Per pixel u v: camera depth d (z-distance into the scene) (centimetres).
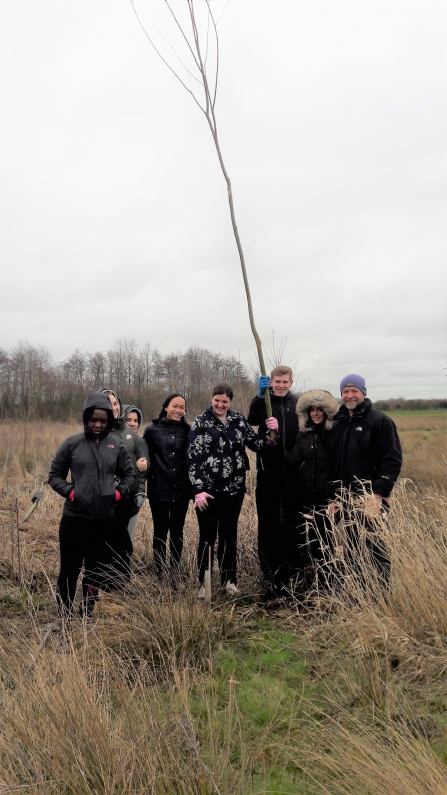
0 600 457
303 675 333
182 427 517
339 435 444
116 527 441
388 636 336
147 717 262
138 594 405
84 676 274
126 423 503
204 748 260
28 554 566
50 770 229
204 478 466
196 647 358
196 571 480
